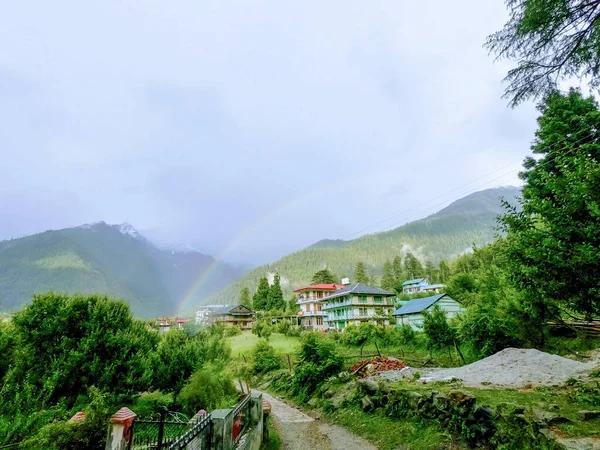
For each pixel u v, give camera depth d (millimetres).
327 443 9297
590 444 4637
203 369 15180
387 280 95625
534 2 5609
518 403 6598
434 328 17562
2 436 5836
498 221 5852
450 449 6945
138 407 14406
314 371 16234
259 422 8953
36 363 11281
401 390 9766
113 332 13391
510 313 13812
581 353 11758
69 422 6379
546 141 16391
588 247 4105
